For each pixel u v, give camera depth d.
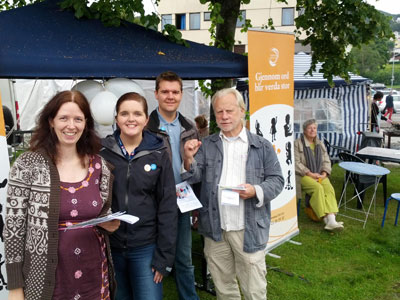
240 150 2.39
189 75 3.08
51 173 1.63
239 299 2.63
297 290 3.39
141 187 2.06
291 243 4.48
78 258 1.69
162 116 2.75
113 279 1.93
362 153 5.89
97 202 1.74
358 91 8.59
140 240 2.10
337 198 6.33
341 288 3.44
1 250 2.18
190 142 2.33
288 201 3.78
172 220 2.14
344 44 4.91
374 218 5.35
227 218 2.38
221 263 2.50
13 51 2.38
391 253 4.22
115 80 2.98
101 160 1.85
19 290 1.62
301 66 9.10
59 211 1.62
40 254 1.60
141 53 3.04
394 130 9.41
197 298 2.92
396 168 8.42
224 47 4.49
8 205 1.59
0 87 8.05
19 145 6.98
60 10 3.23
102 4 3.21
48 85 9.30
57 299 1.65
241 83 7.91
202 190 2.48
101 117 2.76
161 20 3.56
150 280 2.14
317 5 4.90
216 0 4.51
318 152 5.16
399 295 3.34
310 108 8.77
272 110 3.45
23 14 2.97
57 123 1.65
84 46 2.82
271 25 5.58
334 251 4.25
